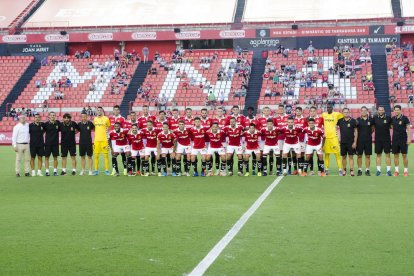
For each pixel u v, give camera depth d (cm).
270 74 4612
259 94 4500
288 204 1257
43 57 5159
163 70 4834
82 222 1053
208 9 5312
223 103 4434
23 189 1616
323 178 1839
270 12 5128
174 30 4925
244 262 746
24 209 1227
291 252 798
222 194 1452
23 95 4747
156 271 707
